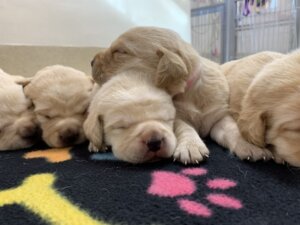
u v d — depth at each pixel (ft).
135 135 0.62
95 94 0.77
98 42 1.61
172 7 1.73
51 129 0.81
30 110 0.86
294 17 1.47
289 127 0.57
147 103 0.65
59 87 0.84
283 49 1.51
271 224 0.40
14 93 0.86
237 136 0.67
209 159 0.63
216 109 0.75
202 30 1.81
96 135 0.69
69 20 1.52
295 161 0.57
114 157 0.68
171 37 0.78
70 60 1.52
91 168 0.62
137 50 0.76
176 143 0.65
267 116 0.60
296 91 0.57
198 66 0.76
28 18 1.44
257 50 1.61
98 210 0.45
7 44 1.41
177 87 0.71
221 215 0.42
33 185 0.55
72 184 0.54
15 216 0.44
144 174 0.57
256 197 0.47
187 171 0.58
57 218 0.43
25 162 0.69
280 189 0.50
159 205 0.45
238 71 0.79
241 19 1.65
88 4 1.56
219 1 1.75
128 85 0.69
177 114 0.74
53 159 0.71
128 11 1.65
